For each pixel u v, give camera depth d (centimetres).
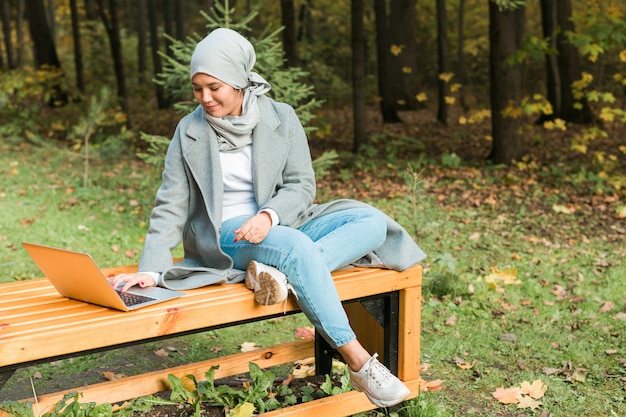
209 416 294
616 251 589
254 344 392
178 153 282
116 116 1164
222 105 273
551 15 1372
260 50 544
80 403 269
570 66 1399
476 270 529
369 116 1744
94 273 229
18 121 1262
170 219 275
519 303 461
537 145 1198
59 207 718
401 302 292
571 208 742
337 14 2438
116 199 758
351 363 261
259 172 281
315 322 259
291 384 329
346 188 855
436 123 1528
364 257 290
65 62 2672
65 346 219
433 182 883
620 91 1798
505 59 973
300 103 1591
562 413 309
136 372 355
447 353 378
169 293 254
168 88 564
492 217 709
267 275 249
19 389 334
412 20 1800
